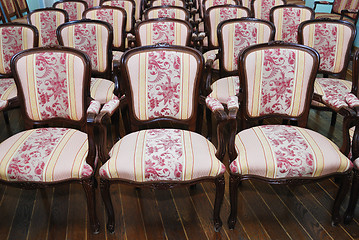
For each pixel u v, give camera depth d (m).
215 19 3.10
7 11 4.36
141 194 1.89
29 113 1.71
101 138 1.47
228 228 1.65
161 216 1.73
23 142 1.57
